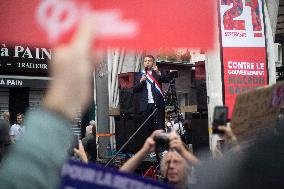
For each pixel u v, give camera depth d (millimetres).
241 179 1536
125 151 7672
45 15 1412
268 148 1526
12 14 1502
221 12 5516
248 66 5660
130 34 1633
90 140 7711
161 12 1766
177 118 7461
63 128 1283
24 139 1261
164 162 2434
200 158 2078
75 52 1302
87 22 1364
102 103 8273
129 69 8086
